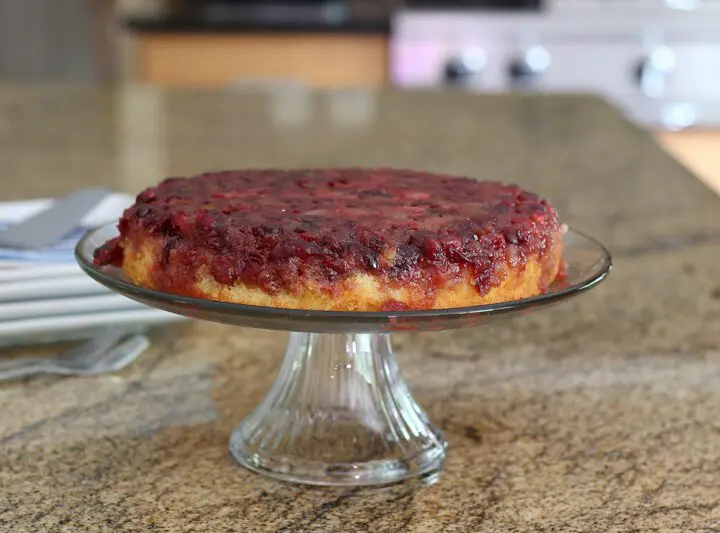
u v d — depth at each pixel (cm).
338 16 267
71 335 81
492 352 85
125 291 60
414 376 80
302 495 63
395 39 259
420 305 61
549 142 163
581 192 133
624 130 173
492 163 147
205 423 72
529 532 60
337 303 60
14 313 77
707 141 261
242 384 78
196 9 278
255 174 76
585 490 64
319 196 69
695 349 85
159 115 177
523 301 58
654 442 70
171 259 63
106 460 67
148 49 265
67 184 129
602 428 72
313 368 69
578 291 61
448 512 62
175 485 64
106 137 159
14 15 288
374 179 75
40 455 67
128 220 66
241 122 173
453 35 256
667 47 255
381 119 178
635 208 126
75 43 292
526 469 66
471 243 62
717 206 128
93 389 77
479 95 203
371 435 67
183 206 65
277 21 260
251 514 61
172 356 82
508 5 254
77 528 59
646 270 104
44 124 167
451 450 69
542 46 255
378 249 60
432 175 77
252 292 61
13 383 77
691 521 61
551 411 74
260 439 67
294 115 179
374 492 64
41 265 80
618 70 257
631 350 85
